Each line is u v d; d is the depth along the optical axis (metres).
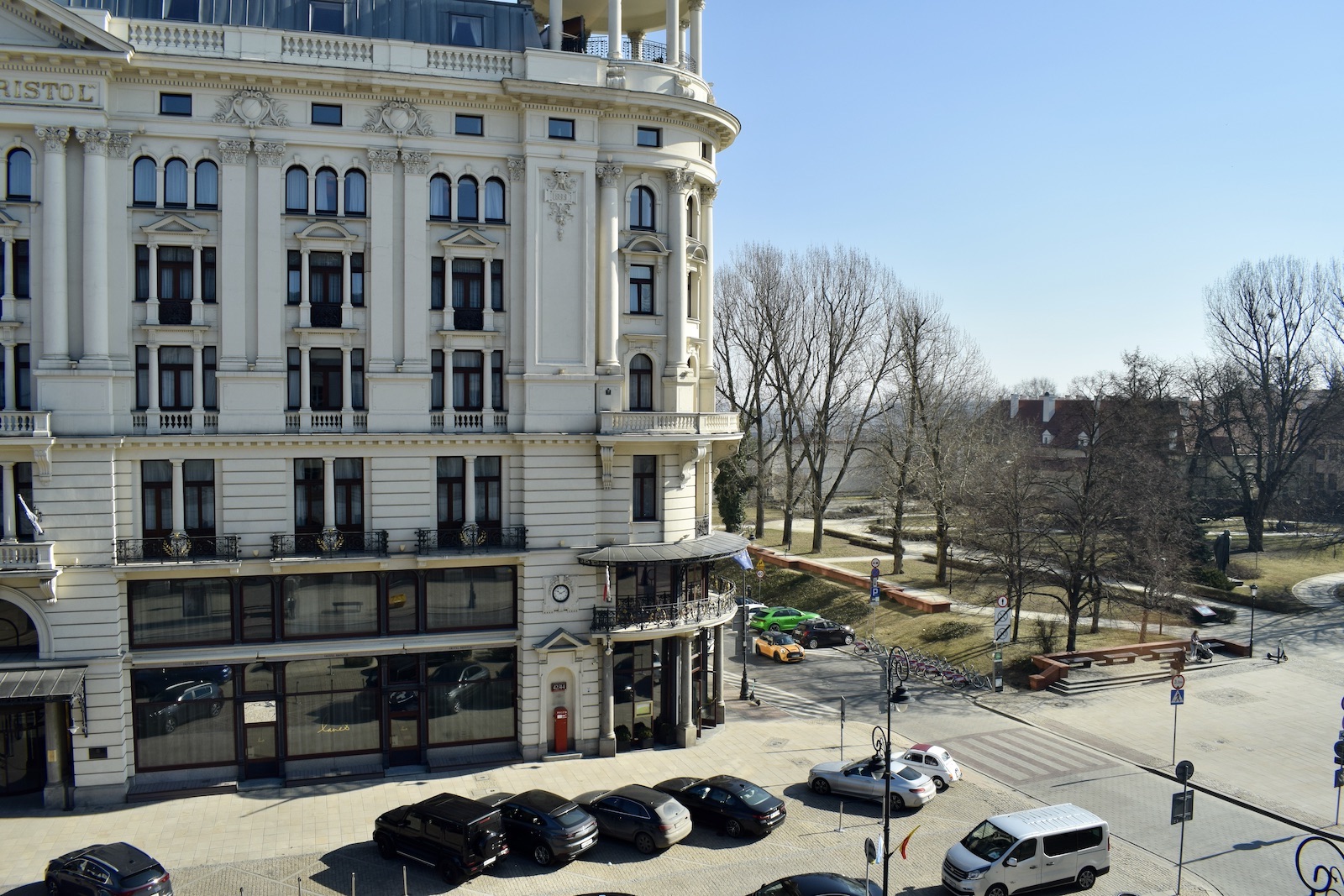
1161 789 34.09
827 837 29.91
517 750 36.81
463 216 36.38
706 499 41.53
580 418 37.06
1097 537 49.62
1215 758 36.94
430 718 36.00
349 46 34.88
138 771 33.34
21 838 29.56
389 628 35.38
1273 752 37.62
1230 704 43.50
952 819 31.44
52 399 32.03
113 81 32.69
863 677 50.38
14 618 32.94
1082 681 46.22
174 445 33.19
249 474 34.00
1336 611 59.44
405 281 35.44
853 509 107.06
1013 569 51.22
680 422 37.84
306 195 34.78
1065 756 37.59
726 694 46.66
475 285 36.56
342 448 34.75
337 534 34.69
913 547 83.88
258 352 34.12
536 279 36.44
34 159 32.09
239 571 33.50
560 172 36.59
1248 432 89.75
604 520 37.53
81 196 32.47
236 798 32.84
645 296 38.75
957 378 72.12
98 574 32.22
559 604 36.59
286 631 34.38
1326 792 33.62
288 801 32.53
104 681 32.34
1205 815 31.97
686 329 39.44
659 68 38.41
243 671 34.12
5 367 32.28
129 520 33.03
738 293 80.44
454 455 36.03
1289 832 30.59
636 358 38.81
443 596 35.91
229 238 33.75
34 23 31.47
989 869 25.52
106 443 32.09
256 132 33.91
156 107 33.19
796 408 78.62
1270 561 74.50
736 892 26.25
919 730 41.06
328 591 34.78
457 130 36.06
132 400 33.19
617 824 29.31
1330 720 41.16
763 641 55.22
